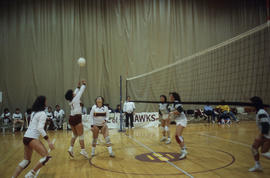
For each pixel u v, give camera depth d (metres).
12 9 13.65
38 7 13.97
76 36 14.24
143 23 15.23
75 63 14.07
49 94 13.62
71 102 5.50
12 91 13.25
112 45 14.66
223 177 3.96
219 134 9.14
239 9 16.83
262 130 3.97
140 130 11.25
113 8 14.87
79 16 14.42
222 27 16.56
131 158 5.50
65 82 13.79
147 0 15.40
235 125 12.28
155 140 8.07
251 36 14.85
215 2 16.61
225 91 14.11
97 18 14.62
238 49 14.70
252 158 5.27
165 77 14.98
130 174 4.25
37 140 3.85
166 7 15.70
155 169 4.53
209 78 14.12
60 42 14.05
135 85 14.66
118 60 14.65
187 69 14.74
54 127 12.36
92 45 14.39
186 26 15.98
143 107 14.55
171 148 6.59
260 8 17.03
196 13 16.22
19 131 12.20
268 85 14.24
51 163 5.24
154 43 15.30
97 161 5.31
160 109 7.57
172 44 15.58
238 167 4.56
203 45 16.16
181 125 5.47
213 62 14.21
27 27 13.73
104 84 14.42
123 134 9.81
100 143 7.72
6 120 11.85
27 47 13.62
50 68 13.77
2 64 13.28
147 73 14.95
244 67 14.63
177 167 4.62
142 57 15.02
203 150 6.20
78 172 4.49
